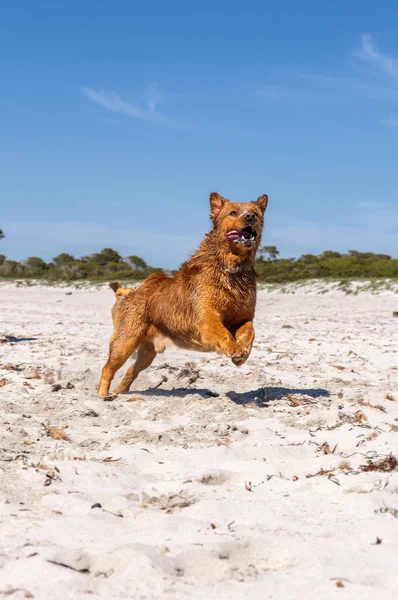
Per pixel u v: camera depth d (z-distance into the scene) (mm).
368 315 26406
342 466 5609
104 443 6480
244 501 4754
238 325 8453
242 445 6492
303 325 21734
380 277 42281
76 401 8281
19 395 8516
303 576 3514
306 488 5070
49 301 36844
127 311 8859
